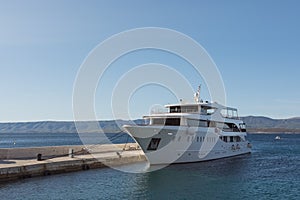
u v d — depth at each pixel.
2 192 26.22
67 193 26.98
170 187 29.95
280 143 121.25
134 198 26.02
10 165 30.67
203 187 30.05
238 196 26.92
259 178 34.88
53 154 43.19
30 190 27.19
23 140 154.50
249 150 61.69
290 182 32.78
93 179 32.75
